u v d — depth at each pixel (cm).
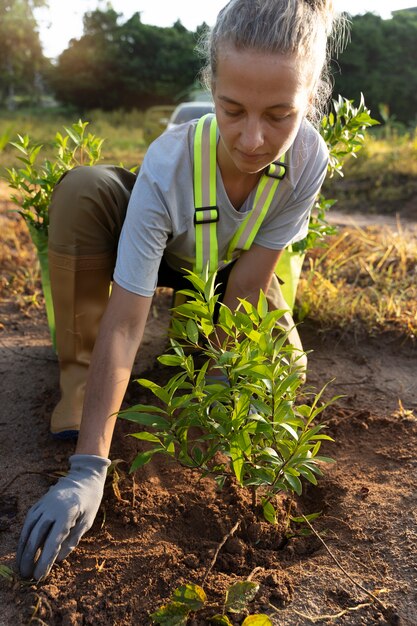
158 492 195
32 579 162
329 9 170
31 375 259
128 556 172
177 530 183
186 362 163
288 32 148
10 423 228
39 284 350
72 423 212
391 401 248
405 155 799
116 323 175
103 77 2836
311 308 312
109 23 2911
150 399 238
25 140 246
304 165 194
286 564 173
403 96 2378
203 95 1324
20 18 2861
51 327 258
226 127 160
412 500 193
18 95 3438
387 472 207
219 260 212
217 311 236
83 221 202
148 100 2912
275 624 154
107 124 2188
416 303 321
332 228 272
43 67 3027
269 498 177
